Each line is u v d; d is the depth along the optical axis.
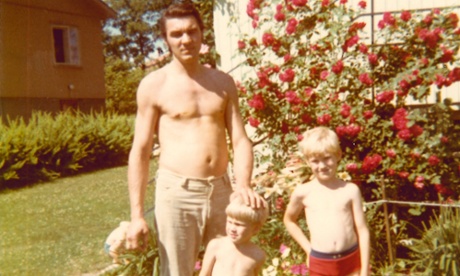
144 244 3.45
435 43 5.86
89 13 24.44
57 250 7.77
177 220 3.42
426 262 5.09
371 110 5.93
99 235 8.66
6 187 14.01
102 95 25.05
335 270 3.71
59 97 22.64
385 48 6.12
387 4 8.06
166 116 3.42
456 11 7.71
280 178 5.62
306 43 6.41
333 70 5.98
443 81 5.75
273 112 6.28
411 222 6.01
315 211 3.79
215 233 3.48
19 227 9.45
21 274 6.71
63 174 15.84
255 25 6.70
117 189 13.28
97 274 6.57
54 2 22.59
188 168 3.38
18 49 20.75
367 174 5.80
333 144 3.72
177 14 3.33
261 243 5.42
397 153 5.78
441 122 5.87
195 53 3.36
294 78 6.32
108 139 17.67
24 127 15.08
